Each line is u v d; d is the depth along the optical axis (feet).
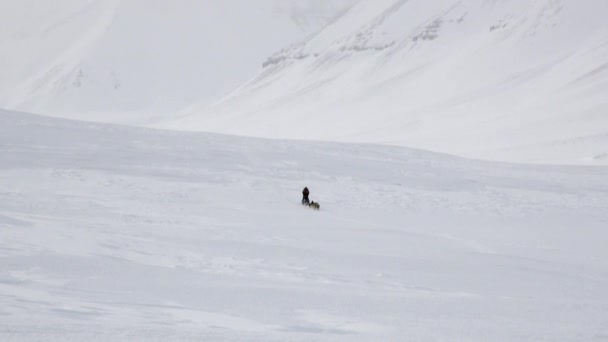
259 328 39.75
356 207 157.69
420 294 60.44
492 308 53.47
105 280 55.83
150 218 114.73
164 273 63.10
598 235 134.62
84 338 32.30
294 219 130.31
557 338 41.29
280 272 70.33
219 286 56.85
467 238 120.06
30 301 43.50
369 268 76.89
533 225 145.89
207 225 112.06
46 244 76.79
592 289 70.95
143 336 33.78
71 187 146.10
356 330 40.83
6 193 130.41
